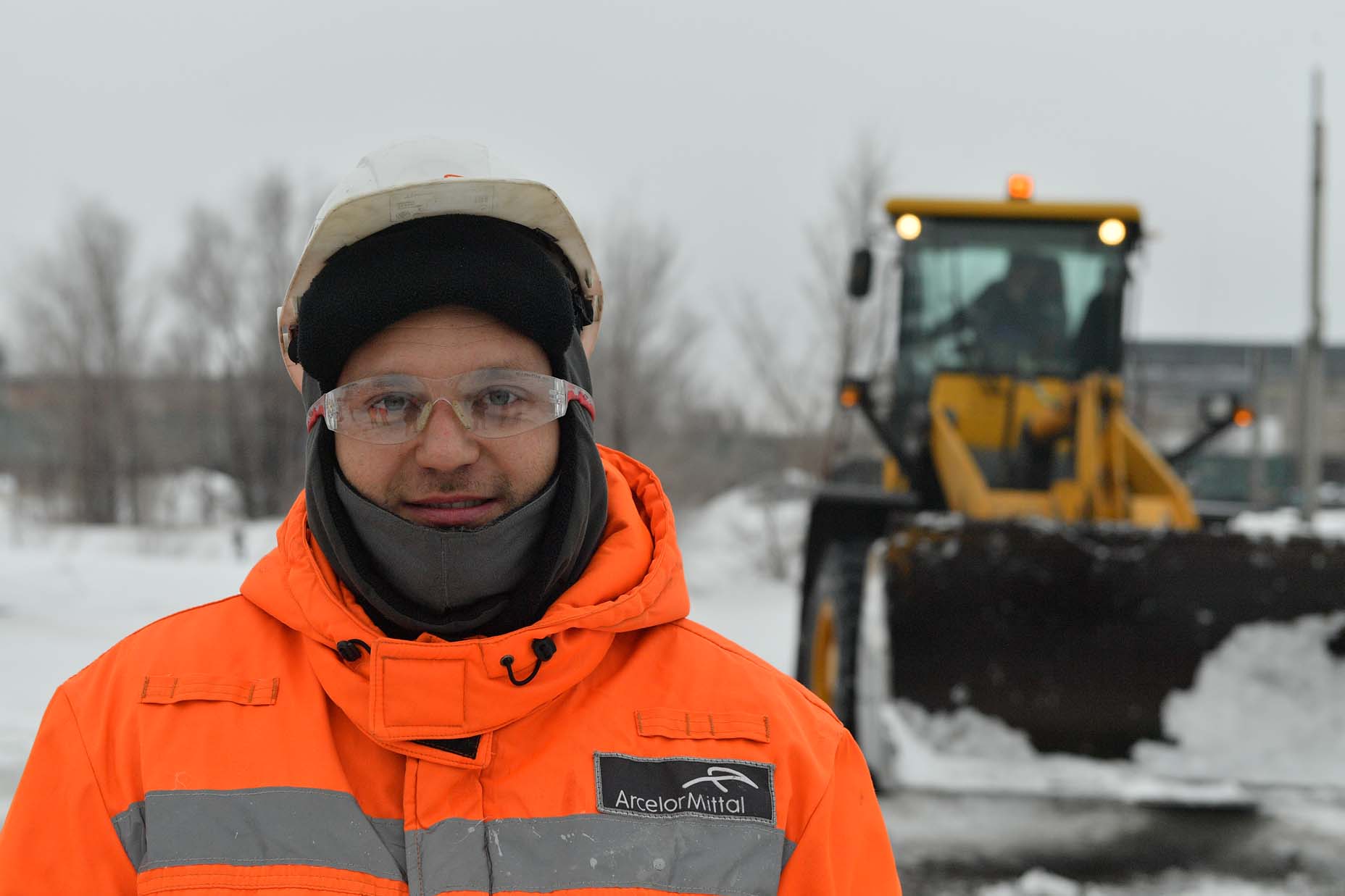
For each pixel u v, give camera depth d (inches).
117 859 41.9
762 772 44.6
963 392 234.7
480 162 48.1
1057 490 208.2
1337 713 163.6
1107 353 239.6
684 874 42.1
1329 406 1721.2
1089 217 239.9
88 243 1242.0
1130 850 154.1
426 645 42.3
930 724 165.3
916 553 167.3
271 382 1244.5
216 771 41.9
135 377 1253.1
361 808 42.1
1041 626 166.6
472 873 40.6
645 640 48.1
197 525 1101.1
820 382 738.8
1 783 161.6
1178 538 167.5
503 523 43.7
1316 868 147.9
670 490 829.2
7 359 1309.1
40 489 1251.2
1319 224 495.2
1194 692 166.1
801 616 223.3
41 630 307.9
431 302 43.9
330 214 44.6
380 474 44.5
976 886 141.4
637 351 885.8
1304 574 166.1
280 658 45.1
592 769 43.4
